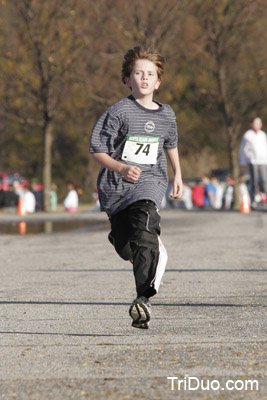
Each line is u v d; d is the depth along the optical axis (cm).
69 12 6975
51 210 7350
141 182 1388
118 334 1398
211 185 7650
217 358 1202
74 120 8200
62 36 7019
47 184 7319
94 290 1941
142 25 7075
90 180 10388
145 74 1387
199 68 7238
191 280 2098
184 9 7112
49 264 2552
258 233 3609
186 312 1612
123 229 1402
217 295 1830
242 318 1533
